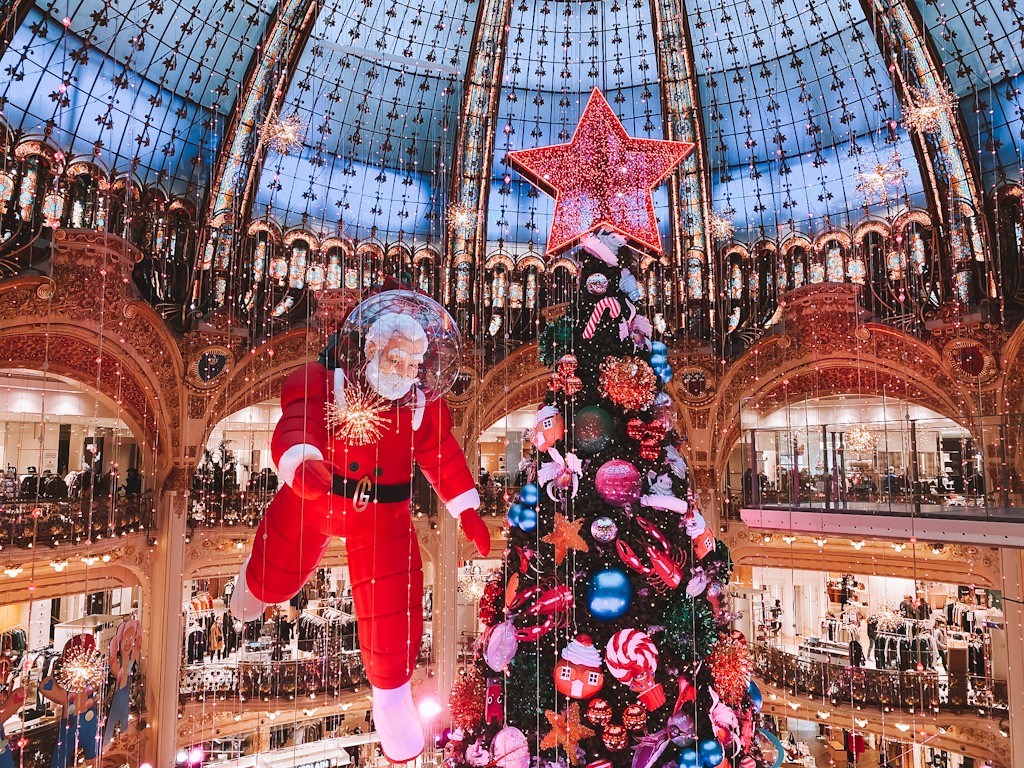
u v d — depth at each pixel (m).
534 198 17.38
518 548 5.36
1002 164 13.58
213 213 14.95
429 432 5.04
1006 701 13.59
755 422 17.17
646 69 15.73
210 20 13.31
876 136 14.91
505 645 5.16
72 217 13.05
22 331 12.32
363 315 4.44
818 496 12.34
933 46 13.16
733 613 5.73
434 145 16.56
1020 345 13.54
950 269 14.50
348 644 17.19
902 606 16.75
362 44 14.79
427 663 16.58
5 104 11.70
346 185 16.41
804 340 15.98
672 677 4.96
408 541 4.89
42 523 12.25
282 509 4.93
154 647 14.20
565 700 5.06
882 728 14.41
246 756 15.20
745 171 16.55
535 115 16.39
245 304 15.82
